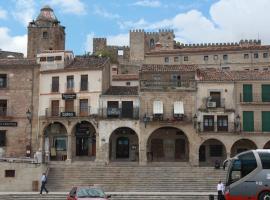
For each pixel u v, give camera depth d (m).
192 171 54.38
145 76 65.44
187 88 63.78
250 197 31.66
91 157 65.31
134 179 53.62
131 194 44.69
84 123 66.06
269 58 98.38
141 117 63.47
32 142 65.62
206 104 63.66
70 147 64.38
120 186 52.75
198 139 62.53
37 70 67.44
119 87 69.00
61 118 65.06
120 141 66.44
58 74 66.88
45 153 63.19
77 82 66.12
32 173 53.59
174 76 65.25
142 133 63.22
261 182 31.55
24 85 67.12
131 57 130.12
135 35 130.88
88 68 65.56
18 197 45.03
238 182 31.97
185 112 63.50
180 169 54.81
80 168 55.75
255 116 63.28
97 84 65.25
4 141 65.94
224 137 62.47
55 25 117.44
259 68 98.56
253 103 63.28
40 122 66.00
